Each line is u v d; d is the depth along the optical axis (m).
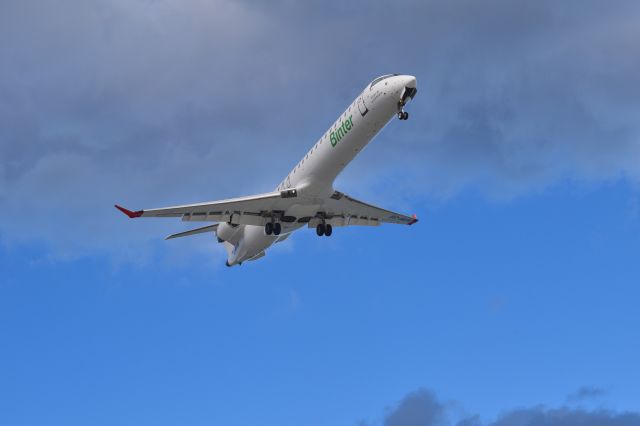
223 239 152.00
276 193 130.62
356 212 141.75
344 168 128.50
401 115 119.50
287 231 140.25
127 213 126.81
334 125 125.62
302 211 135.62
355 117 121.75
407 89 117.81
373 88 120.19
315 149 129.50
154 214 128.88
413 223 148.12
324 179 129.62
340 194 135.62
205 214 131.88
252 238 146.00
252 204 131.62
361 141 123.50
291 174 135.12
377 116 120.38
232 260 154.75
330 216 141.75
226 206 131.12
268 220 136.25
